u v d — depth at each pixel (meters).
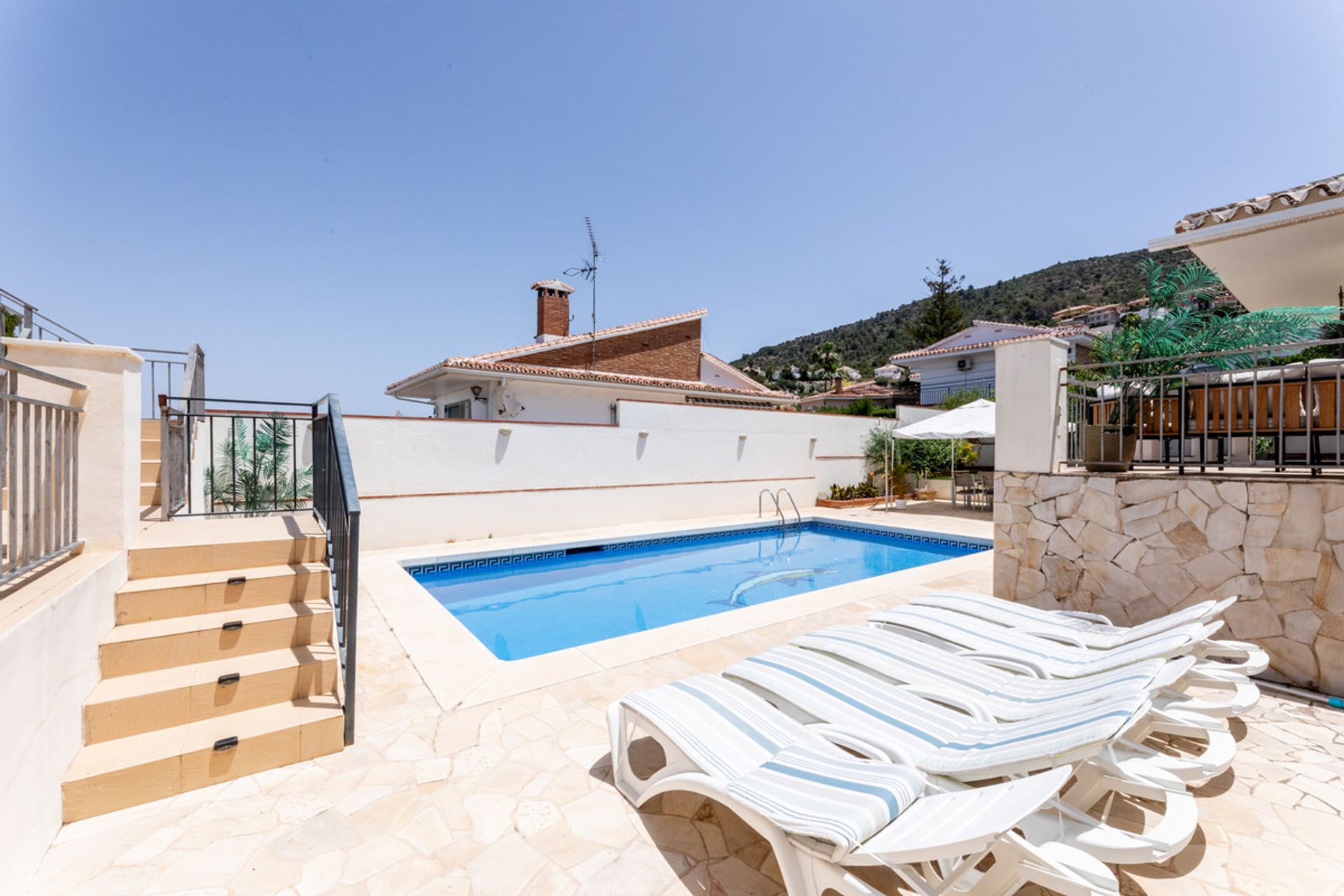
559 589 8.53
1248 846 2.32
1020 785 1.65
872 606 5.96
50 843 2.25
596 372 15.53
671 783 2.35
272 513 5.58
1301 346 4.34
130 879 2.10
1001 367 5.67
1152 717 2.81
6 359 2.05
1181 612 3.56
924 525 11.96
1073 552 5.15
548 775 2.87
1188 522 4.50
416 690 3.89
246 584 3.54
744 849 2.33
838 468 15.91
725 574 9.42
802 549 11.33
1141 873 2.18
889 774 2.01
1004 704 2.83
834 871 1.73
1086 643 3.73
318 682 3.28
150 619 3.28
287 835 2.37
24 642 2.02
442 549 9.41
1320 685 3.87
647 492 12.52
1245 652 3.46
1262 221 4.68
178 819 2.46
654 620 7.15
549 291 19.16
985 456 16.69
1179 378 4.97
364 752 3.06
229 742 2.74
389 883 2.12
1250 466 4.80
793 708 2.95
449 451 10.02
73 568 2.87
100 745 2.68
